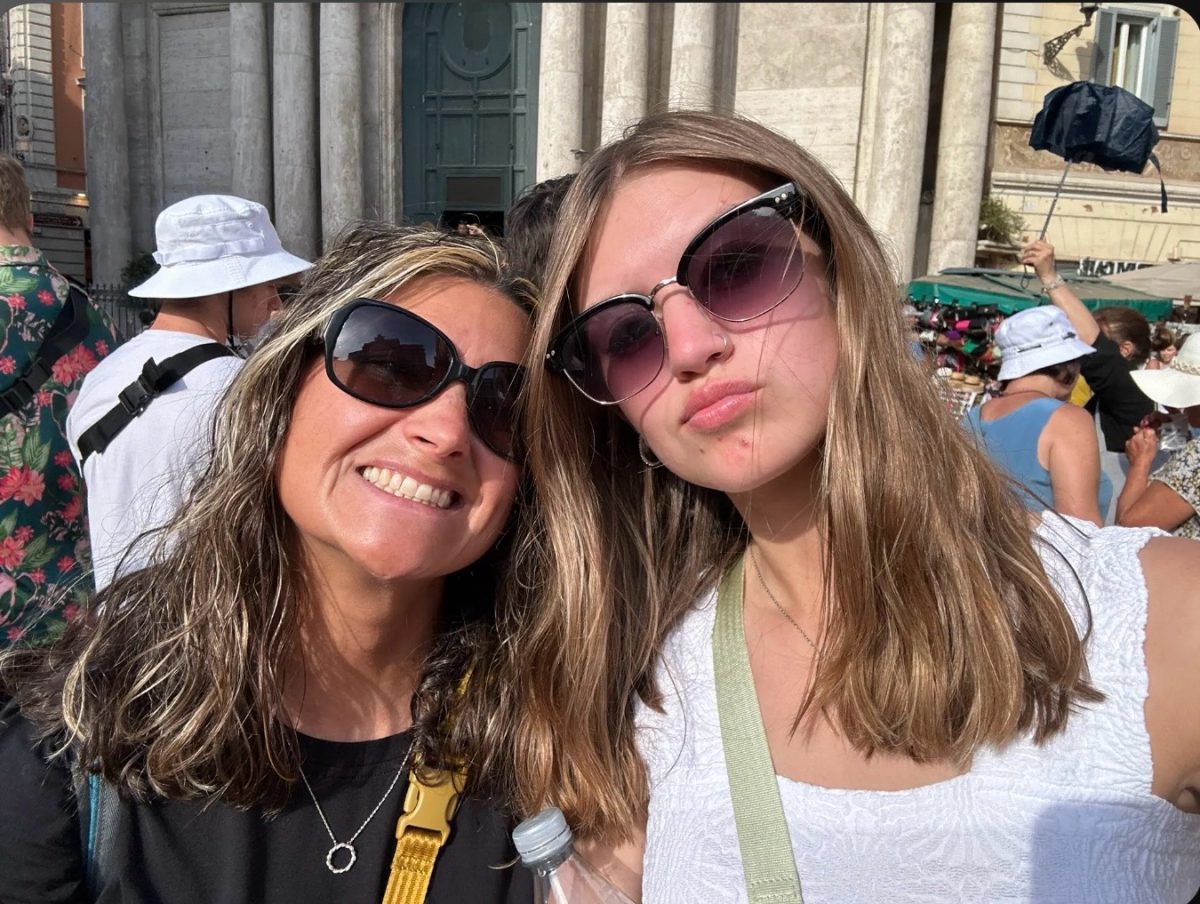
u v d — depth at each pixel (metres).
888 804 0.40
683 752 0.47
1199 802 0.38
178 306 0.94
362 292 0.45
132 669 0.44
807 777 0.43
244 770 0.43
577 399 0.51
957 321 2.79
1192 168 5.07
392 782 0.48
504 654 0.52
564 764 0.49
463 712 0.49
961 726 0.40
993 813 0.39
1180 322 3.62
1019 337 1.20
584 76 4.36
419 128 4.70
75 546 0.95
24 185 0.97
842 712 0.43
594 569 0.50
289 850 0.45
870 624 0.42
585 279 0.48
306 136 4.66
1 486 0.89
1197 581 0.39
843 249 0.43
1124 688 0.39
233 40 4.72
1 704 0.45
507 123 4.56
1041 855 0.38
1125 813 0.38
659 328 0.44
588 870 0.48
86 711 0.42
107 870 0.42
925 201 4.46
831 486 0.43
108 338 1.00
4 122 9.35
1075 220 4.89
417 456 0.44
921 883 0.39
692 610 0.52
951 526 0.42
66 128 9.51
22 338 0.90
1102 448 1.68
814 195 0.43
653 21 4.16
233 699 0.43
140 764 0.43
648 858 0.47
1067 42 4.73
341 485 0.45
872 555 0.42
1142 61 4.94
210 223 0.95
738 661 0.47
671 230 0.44
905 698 0.41
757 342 0.42
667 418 0.45
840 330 0.43
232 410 0.47
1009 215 4.60
